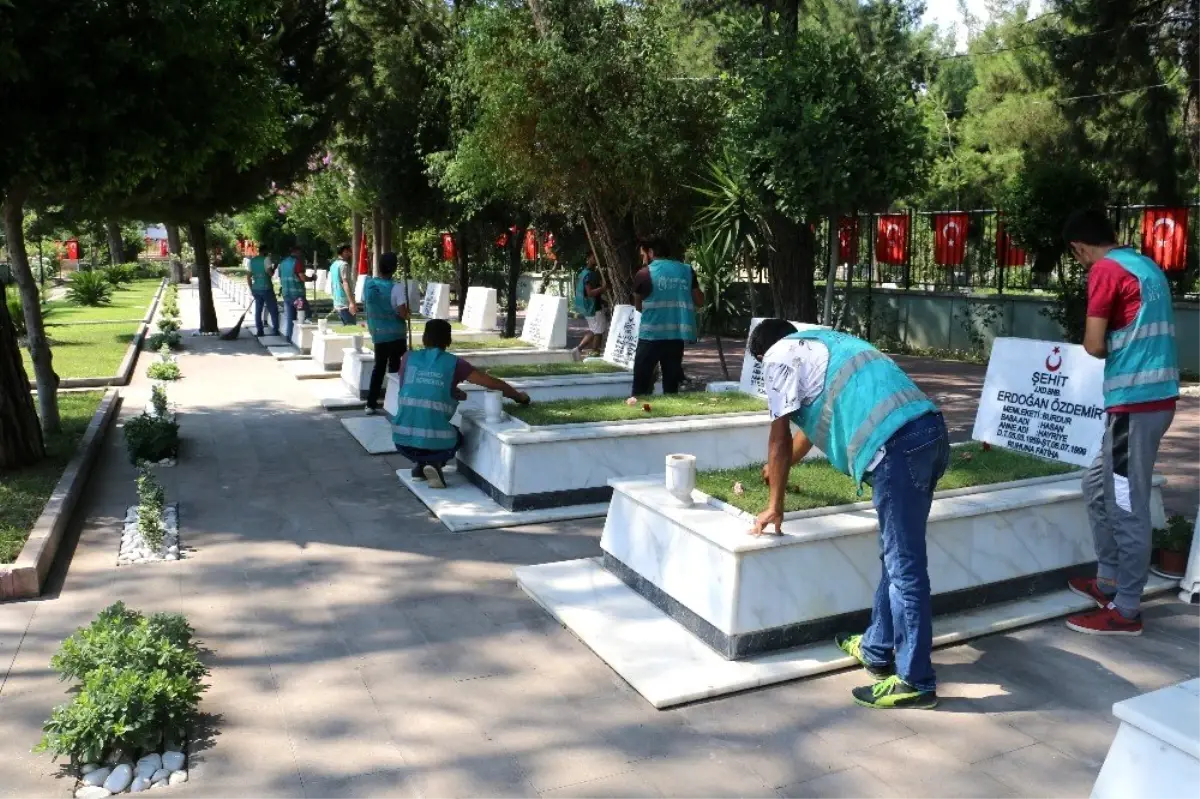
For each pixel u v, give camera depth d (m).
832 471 5.39
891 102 8.03
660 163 11.46
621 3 12.05
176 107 6.92
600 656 4.36
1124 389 4.46
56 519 6.04
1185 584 5.01
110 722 3.45
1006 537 4.91
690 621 4.56
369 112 18.86
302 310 17.16
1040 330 15.12
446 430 7.28
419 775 3.44
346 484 7.58
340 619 4.86
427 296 16.86
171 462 8.23
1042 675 4.17
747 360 8.44
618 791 3.33
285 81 16.53
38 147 6.39
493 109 11.69
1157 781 2.51
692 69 12.51
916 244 17.53
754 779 3.40
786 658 4.27
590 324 14.18
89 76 6.33
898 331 17.72
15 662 4.38
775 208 8.80
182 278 47.00
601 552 5.87
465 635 4.66
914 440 3.80
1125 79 13.98
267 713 3.90
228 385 12.88
